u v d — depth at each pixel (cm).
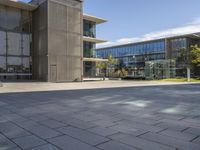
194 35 5191
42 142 379
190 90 1474
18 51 2683
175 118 569
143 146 358
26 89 1483
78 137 407
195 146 359
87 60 3491
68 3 2748
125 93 1230
